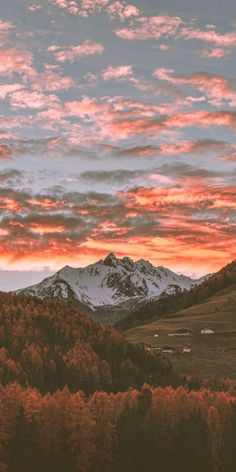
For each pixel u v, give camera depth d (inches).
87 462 6058.1
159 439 6117.1
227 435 6284.5
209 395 6939.0
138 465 6053.2
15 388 6392.7
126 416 6225.4
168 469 6038.4
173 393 6825.8
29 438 5861.2
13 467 5787.4
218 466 6156.5
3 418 5920.3
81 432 6107.3
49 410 6141.7
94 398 6678.2
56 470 5920.3
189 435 6112.2
